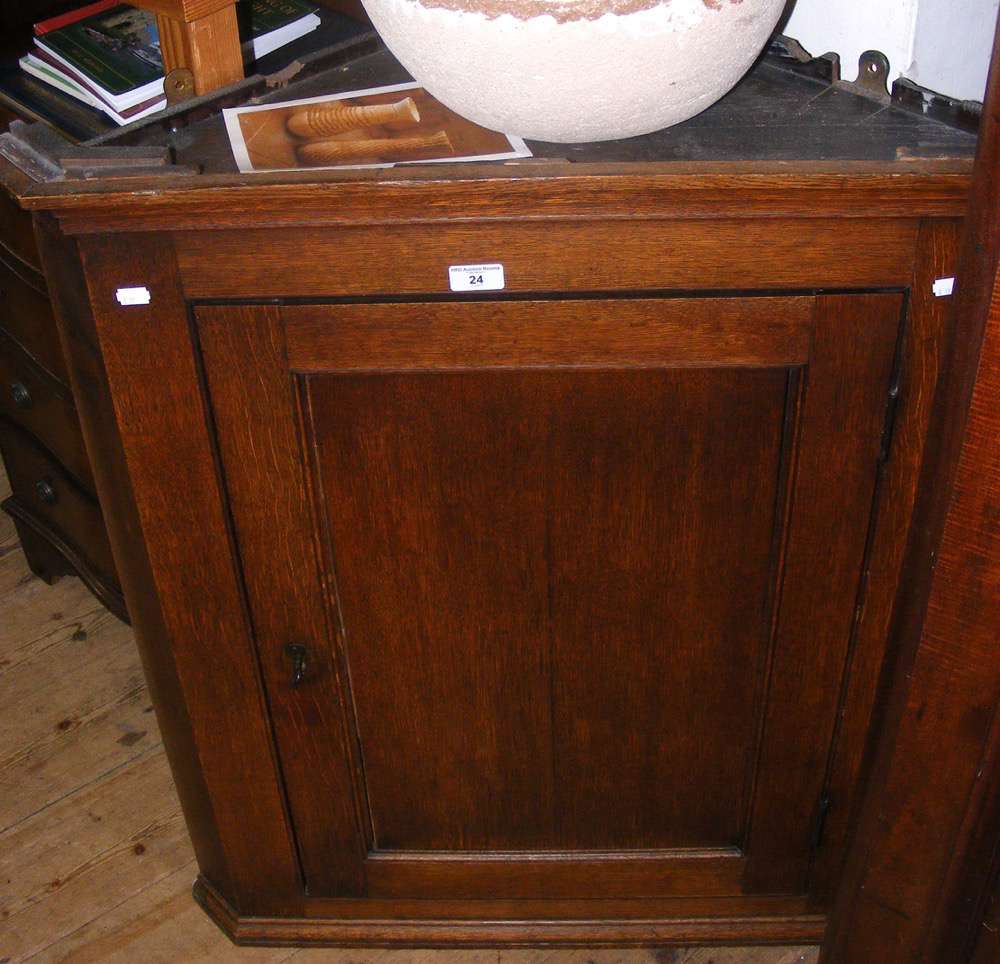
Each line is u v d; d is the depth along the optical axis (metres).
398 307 1.02
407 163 1.01
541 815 1.37
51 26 1.50
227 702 1.27
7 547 2.12
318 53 1.20
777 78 1.12
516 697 1.27
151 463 1.11
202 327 1.03
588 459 1.10
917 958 1.26
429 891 1.44
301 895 1.45
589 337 1.03
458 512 1.14
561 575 1.18
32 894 1.58
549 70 0.92
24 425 1.83
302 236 0.98
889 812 1.16
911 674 1.07
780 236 0.97
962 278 0.92
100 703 1.84
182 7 1.13
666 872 1.41
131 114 1.43
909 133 1.04
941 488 0.99
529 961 1.48
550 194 0.94
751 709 1.27
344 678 1.26
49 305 1.52
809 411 1.06
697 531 1.14
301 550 1.16
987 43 1.18
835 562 1.15
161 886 1.59
